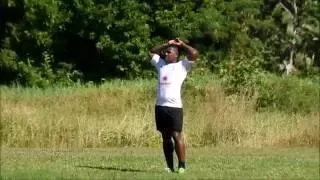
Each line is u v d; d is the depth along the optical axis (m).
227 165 42.72
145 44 100.81
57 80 103.00
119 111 73.19
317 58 133.75
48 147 62.16
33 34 103.25
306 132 64.19
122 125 64.69
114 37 101.25
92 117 68.62
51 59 104.50
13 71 104.06
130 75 100.94
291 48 129.00
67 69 104.19
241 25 113.38
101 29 101.44
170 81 36.69
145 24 101.00
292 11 132.38
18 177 34.75
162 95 36.72
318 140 63.59
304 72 121.69
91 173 36.25
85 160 45.28
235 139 64.81
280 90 82.38
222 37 107.56
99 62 106.25
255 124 65.94
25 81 102.62
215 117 66.06
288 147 61.66
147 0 103.19
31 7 102.94
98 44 100.31
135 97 78.69
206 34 107.12
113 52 100.50
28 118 65.06
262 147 61.75
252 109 72.88
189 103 74.38
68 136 63.81
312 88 86.44
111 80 95.19
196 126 65.44
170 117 36.62
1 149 58.19
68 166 40.56
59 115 67.44
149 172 37.31
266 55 120.62
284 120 68.56
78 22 102.94
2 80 104.69
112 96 79.12
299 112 79.31
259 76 79.56
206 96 75.50
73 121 65.00
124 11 100.56
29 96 78.50
